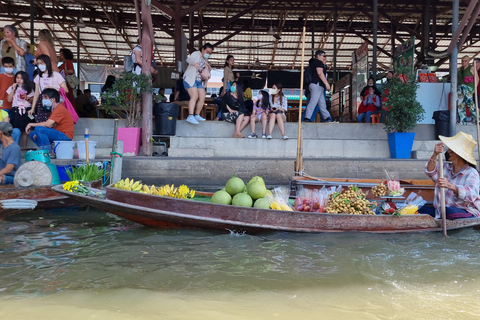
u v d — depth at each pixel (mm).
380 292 2701
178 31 12320
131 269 3098
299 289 2736
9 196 4906
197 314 2332
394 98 8820
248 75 22016
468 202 4492
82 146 7344
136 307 2416
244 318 2291
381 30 20344
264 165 7805
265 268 3154
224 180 7758
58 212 5238
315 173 7855
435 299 2594
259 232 4176
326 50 22875
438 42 21203
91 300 2514
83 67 20547
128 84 8703
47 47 8172
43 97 7430
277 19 19312
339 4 17188
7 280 2848
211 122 9648
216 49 23422
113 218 4914
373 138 9867
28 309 2365
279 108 9398
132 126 9078
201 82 9602
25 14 19938
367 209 4395
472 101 10070
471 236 4215
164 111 9164
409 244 3885
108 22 19469
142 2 8547
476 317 2348
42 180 5266
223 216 4152
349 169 7898
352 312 2393
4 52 8727
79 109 11172
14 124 7980
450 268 3188
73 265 3178
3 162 5688
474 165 4477
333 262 3307
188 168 7711
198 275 2984
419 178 7953
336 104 15281
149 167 7680
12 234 4125
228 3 17719
